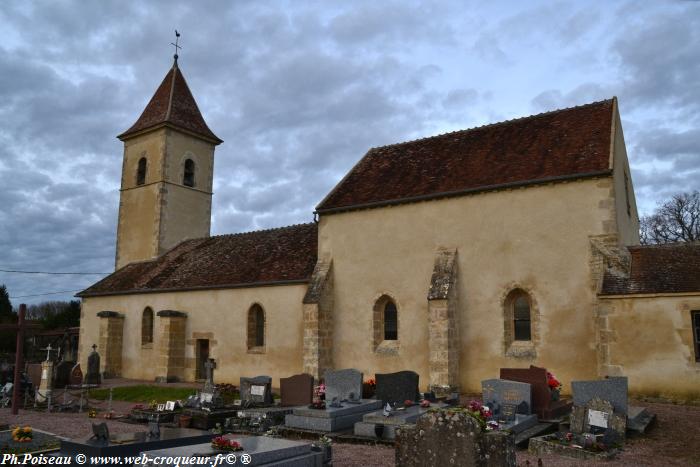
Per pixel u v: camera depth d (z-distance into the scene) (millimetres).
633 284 15141
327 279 20906
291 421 13227
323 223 21844
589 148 17641
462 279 18359
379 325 20047
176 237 31156
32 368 21188
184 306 25266
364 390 16062
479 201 18484
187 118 32688
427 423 7445
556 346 16469
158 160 31188
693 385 13922
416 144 23547
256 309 23281
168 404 15648
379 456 10125
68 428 13422
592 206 16531
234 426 13711
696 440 10859
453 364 17516
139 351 26531
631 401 14461
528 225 17484
